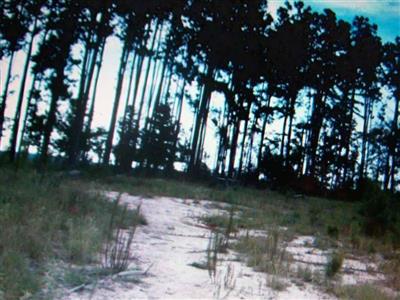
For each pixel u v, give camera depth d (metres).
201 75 36.31
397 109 43.34
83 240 6.20
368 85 43.62
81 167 23.83
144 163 34.19
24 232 5.89
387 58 44.44
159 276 5.55
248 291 5.36
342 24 41.91
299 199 25.45
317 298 5.51
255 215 14.63
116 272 5.38
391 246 10.98
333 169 41.62
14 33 25.41
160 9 30.75
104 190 14.55
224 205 17.27
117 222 8.56
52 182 11.48
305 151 39.56
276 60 38.88
